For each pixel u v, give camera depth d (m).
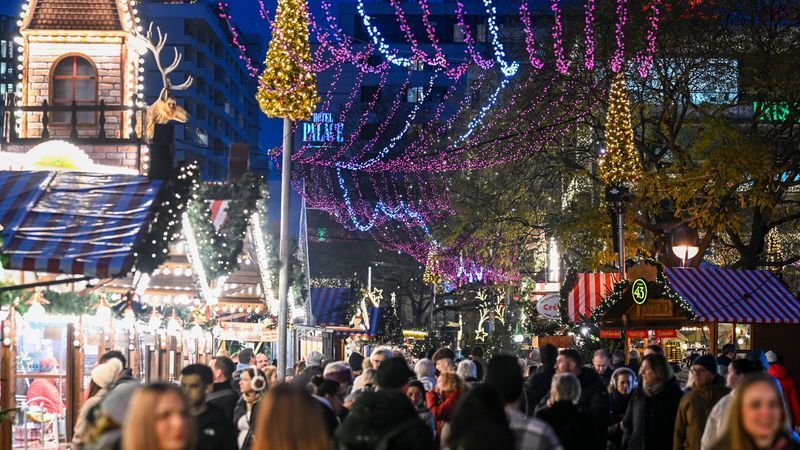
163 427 5.79
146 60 99.94
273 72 17.00
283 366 16.72
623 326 23.27
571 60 35.84
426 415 11.62
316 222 76.56
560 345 27.05
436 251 45.88
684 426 11.56
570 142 36.91
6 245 11.79
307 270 29.88
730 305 25.50
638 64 34.25
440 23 93.06
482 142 39.12
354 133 86.94
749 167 30.75
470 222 36.59
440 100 90.81
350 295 43.84
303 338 39.22
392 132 87.25
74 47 20.84
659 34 34.06
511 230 36.41
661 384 12.43
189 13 100.88
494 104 42.59
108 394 7.16
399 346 51.69
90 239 12.04
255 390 11.40
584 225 31.58
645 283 22.00
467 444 6.40
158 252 12.52
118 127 20.64
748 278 26.53
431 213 66.31
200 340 26.88
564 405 9.91
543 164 36.53
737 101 37.00
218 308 21.41
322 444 5.95
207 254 14.85
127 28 20.84
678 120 35.06
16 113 20.64
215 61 109.06
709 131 31.34
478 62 47.19
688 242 27.69
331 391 11.66
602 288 26.66
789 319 25.61
